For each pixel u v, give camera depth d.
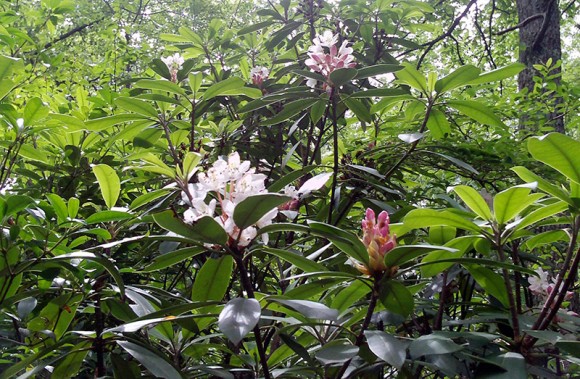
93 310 2.29
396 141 3.41
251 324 1.28
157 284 3.29
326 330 1.96
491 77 2.45
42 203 1.86
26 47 3.73
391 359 1.39
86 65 5.14
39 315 2.04
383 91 2.43
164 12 13.41
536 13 5.94
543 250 3.52
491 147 3.23
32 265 1.68
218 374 1.87
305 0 3.47
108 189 2.08
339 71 2.26
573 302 3.05
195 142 2.98
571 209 1.63
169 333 2.00
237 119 3.31
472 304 2.16
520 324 1.90
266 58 4.09
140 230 2.83
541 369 1.71
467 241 1.87
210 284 1.75
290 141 3.57
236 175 1.55
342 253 2.04
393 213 2.61
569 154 1.47
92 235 2.41
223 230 1.41
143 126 2.75
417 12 3.56
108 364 2.51
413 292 2.12
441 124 2.78
